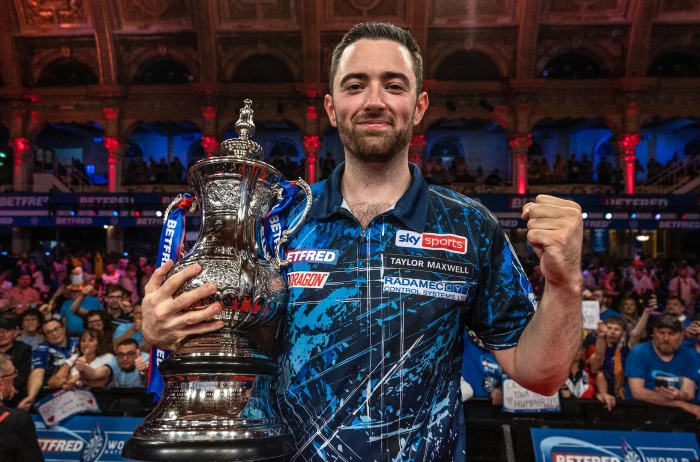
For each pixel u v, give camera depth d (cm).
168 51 2072
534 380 125
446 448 123
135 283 1205
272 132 2559
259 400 119
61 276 1402
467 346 442
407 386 121
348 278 127
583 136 2489
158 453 108
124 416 427
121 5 1975
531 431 406
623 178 1966
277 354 133
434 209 135
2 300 736
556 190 1972
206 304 119
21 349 450
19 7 1975
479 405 425
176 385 120
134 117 2092
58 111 2095
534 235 110
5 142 2617
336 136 2538
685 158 2153
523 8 1892
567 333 117
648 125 2381
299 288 129
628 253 1967
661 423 402
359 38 134
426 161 2567
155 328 116
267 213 138
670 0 1894
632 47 1931
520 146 2011
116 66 2061
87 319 516
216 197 130
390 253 128
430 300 125
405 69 131
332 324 124
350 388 121
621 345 530
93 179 2541
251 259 126
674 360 433
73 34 2025
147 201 1541
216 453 107
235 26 1994
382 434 119
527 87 1981
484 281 135
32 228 2127
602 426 403
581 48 2011
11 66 2031
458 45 2031
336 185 138
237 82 2058
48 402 430
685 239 2075
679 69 2008
